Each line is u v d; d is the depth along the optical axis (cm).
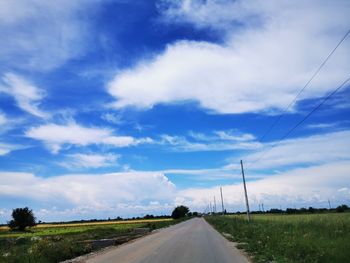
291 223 3741
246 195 5847
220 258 1847
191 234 4125
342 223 2992
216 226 5959
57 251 2350
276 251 1895
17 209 11619
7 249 2938
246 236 3161
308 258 1530
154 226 7744
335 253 1505
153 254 2153
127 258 2027
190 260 1802
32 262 2075
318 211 12244
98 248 3022
